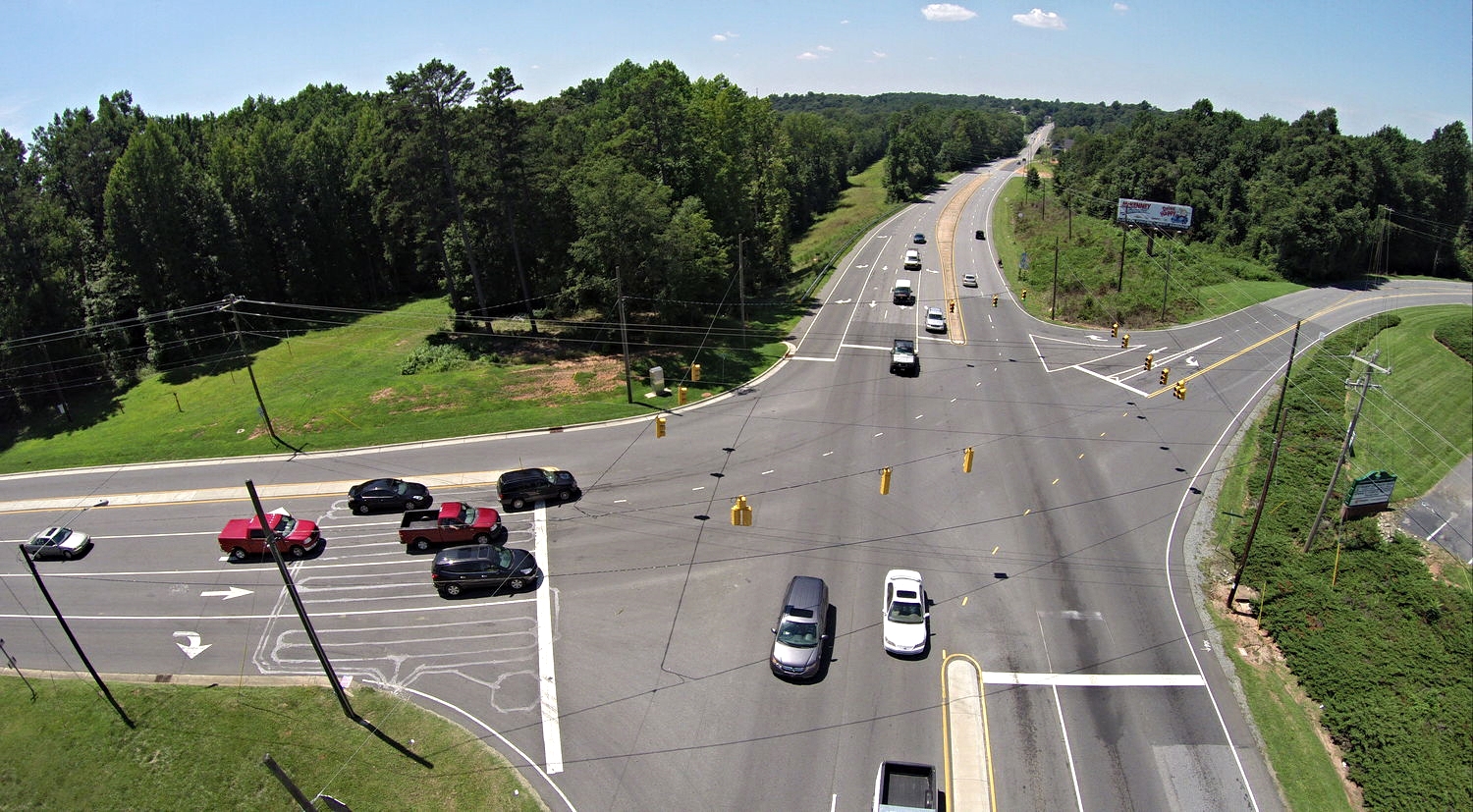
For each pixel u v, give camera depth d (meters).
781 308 83.56
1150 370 62.66
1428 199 108.06
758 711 28.55
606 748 27.23
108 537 42.25
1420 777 25.81
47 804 27.09
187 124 110.75
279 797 26.62
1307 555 38.31
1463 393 58.09
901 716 28.30
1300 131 112.06
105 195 78.31
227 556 39.69
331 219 97.06
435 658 31.69
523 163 70.31
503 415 54.97
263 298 89.81
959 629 32.59
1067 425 52.25
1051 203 133.00
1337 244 93.50
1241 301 83.94
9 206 70.62
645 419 54.16
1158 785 25.95
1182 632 33.00
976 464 46.53
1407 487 45.56
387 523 41.88
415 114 67.62
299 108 129.75
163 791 27.08
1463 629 33.28
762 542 38.69
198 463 51.09
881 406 55.59
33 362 71.12
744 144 95.75
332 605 35.28
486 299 83.50
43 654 33.12
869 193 179.12
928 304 84.62
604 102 100.12
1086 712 28.72
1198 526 40.59
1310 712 29.44
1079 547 38.56
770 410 55.06
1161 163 118.94
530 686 30.05
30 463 53.03
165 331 79.75
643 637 32.41
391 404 58.84
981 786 25.61
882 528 39.84
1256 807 25.41
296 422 57.00
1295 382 59.53
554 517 41.41
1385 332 71.00
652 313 80.62
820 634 30.67
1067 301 84.75
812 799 25.14
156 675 31.64
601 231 66.62
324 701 29.78
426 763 27.05
